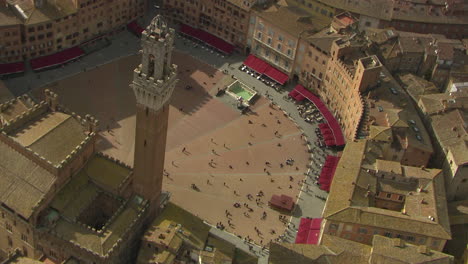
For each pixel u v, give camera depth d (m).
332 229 190.38
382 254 175.75
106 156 191.25
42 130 181.25
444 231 187.75
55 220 174.12
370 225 187.25
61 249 175.25
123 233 176.00
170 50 156.00
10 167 177.62
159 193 190.88
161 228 181.25
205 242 183.00
